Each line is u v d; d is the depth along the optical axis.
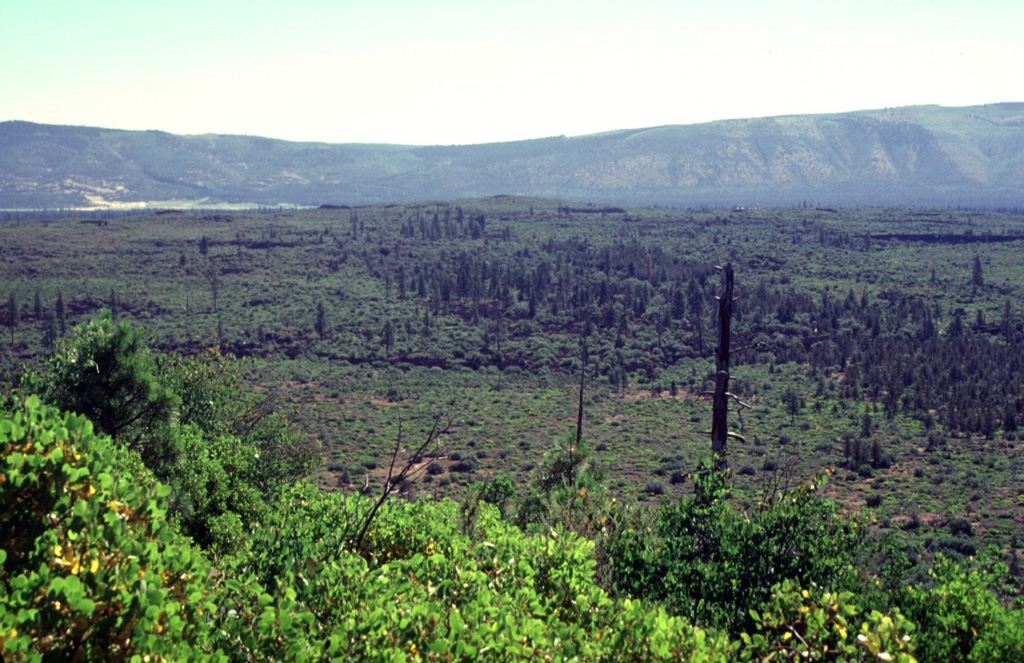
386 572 8.08
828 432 99.31
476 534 14.26
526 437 96.50
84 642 5.36
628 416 109.81
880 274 191.12
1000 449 91.88
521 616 7.70
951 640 9.67
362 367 133.12
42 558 5.84
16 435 6.40
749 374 131.75
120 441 16.88
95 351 18.17
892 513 66.75
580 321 157.12
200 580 7.11
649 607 9.20
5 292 157.12
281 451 27.94
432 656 6.46
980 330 150.75
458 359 138.00
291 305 165.50
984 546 55.06
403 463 77.62
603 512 14.06
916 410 109.38
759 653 8.01
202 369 27.25
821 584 10.06
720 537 10.82
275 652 6.38
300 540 9.20
